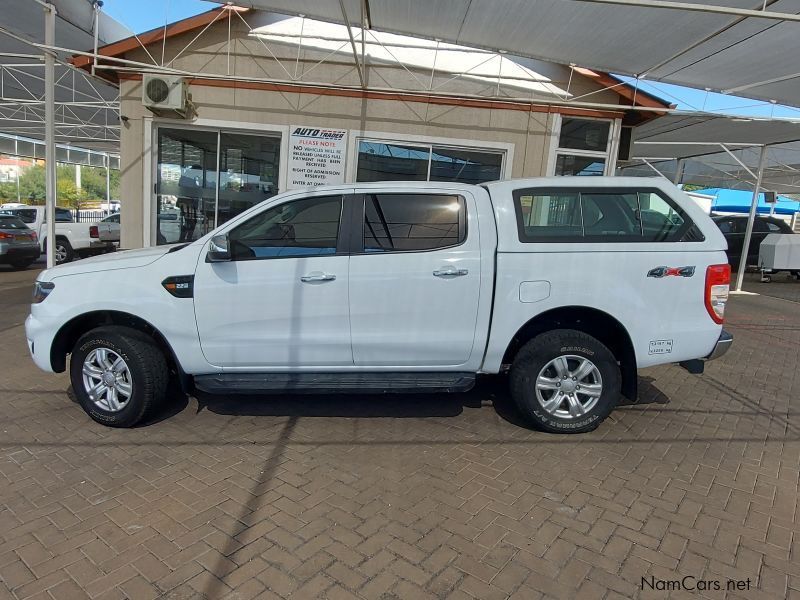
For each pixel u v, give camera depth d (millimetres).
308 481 3330
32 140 25438
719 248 3900
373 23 7512
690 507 3145
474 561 2615
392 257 3877
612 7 5977
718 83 8289
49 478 3299
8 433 3912
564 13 6289
